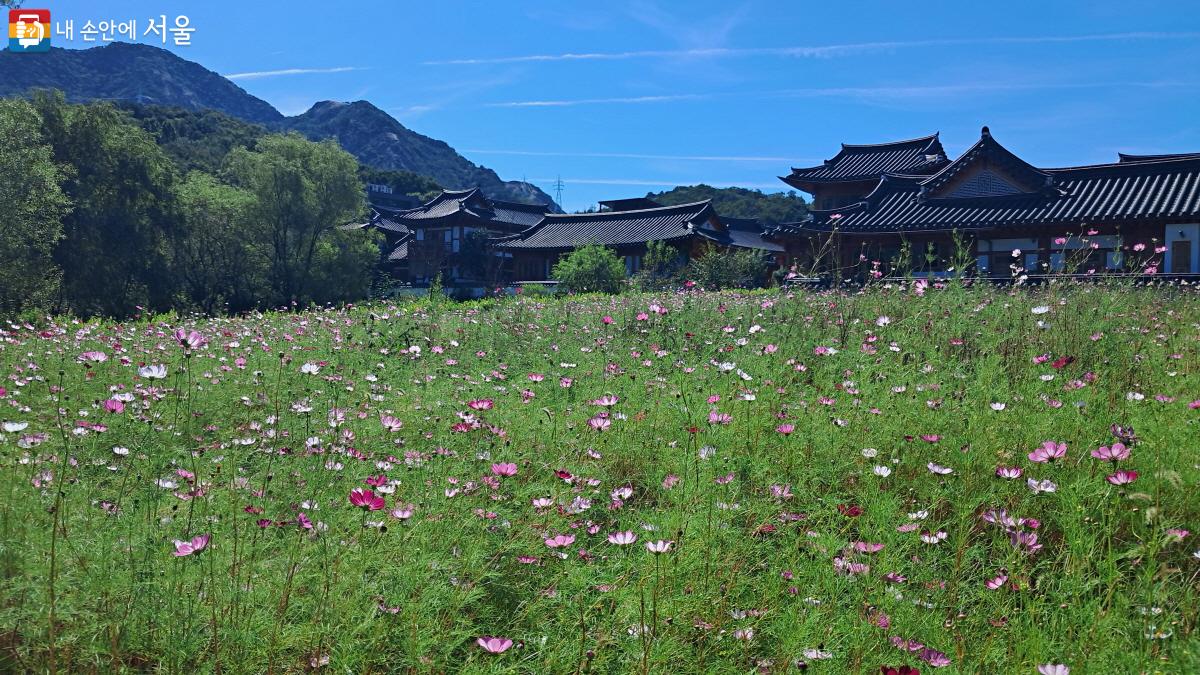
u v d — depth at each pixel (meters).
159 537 2.14
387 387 4.56
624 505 2.80
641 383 4.21
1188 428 2.89
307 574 2.06
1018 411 3.30
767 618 2.04
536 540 2.37
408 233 52.03
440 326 7.18
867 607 1.96
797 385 4.15
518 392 4.25
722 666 1.87
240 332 7.59
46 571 1.87
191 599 1.89
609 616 1.97
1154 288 6.53
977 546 2.32
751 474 2.89
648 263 21.48
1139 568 2.16
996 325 4.93
